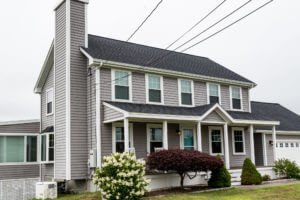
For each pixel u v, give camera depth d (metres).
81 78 17.48
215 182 16.38
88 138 17.12
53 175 18.08
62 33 18.02
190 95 20.50
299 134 26.44
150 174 16.11
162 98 19.16
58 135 17.45
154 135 18.44
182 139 19.53
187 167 14.87
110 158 13.33
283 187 16.16
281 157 24.80
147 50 21.66
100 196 14.28
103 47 19.02
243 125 21.78
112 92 17.36
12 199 15.73
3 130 18.91
